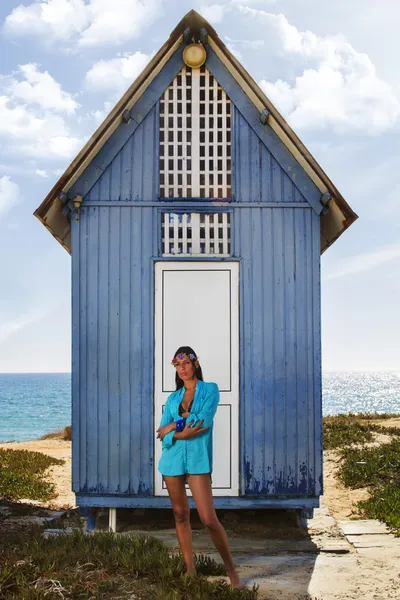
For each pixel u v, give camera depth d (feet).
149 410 23.75
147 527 24.29
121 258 24.22
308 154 23.88
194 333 23.99
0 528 23.80
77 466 23.63
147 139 24.53
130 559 17.49
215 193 24.61
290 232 24.32
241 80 24.16
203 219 24.54
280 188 24.40
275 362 23.91
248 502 23.61
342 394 431.84
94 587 15.92
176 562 17.44
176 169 24.61
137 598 15.46
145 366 23.88
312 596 16.37
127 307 24.07
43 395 389.60
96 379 23.86
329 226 25.99
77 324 24.00
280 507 23.59
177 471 16.71
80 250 24.23
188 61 24.30
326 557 20.20
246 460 23.63
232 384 23.86
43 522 25.02
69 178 23.90
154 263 24.23
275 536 23.08
